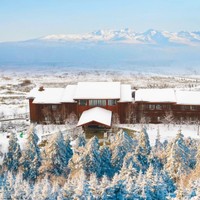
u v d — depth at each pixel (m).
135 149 52.19
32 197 33.94
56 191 34.78
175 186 41.88
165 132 82.56
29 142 52.25
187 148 50.72
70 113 90.81
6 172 47.41
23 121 93.62
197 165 46.50
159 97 89.81
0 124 89.56
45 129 86.38
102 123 79.19
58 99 91.62
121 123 90.81
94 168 47.38
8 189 35.78
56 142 50.38
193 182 35.44
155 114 89.88
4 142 73.56
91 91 90.75
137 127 87.12
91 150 48.19
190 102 88.12
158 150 55.19
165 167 47.22
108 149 51.97
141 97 90.19
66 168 49.69
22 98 128.88
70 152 55.38
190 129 84.88
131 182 35.66
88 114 85.31
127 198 34.62
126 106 90.00
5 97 130.62
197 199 30.11
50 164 49.06
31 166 49.59
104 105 89.75
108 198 34.00
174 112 89.50
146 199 34.91
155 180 37.28
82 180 34.34
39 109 91.50
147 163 50.62
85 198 32.97
